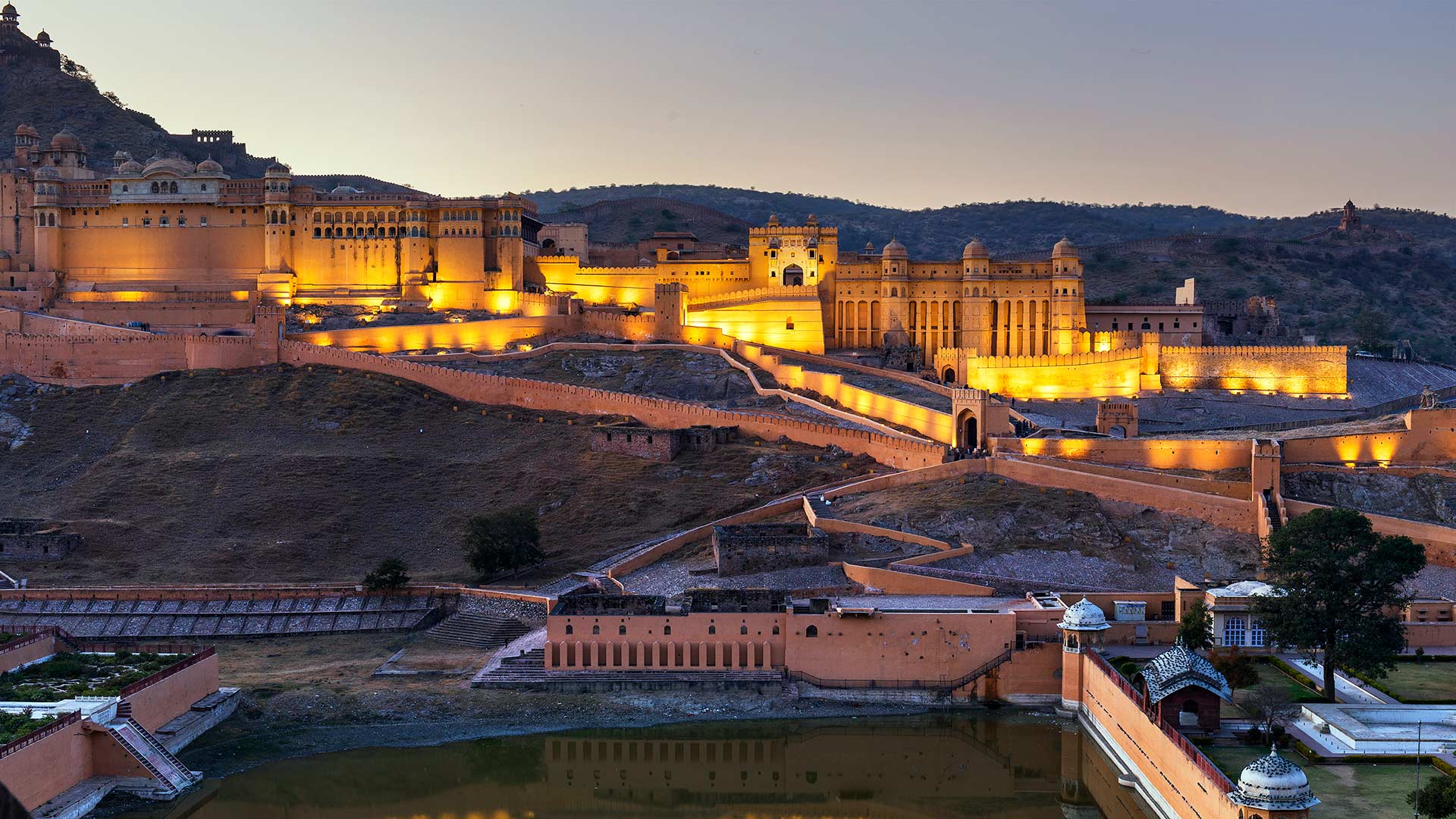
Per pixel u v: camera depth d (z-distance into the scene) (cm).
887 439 17000
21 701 10556
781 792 10788
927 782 10850
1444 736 9675
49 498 17550
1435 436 15512
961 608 12438
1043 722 11769
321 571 15600
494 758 11269
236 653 13712
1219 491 14675
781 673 12312
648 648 12438
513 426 19050
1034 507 14550
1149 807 9831
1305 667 11588
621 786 10888
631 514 16488
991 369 19825
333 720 11888
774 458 17412
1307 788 7850
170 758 10594
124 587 14825
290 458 18000
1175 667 9938
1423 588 13088
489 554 14962
